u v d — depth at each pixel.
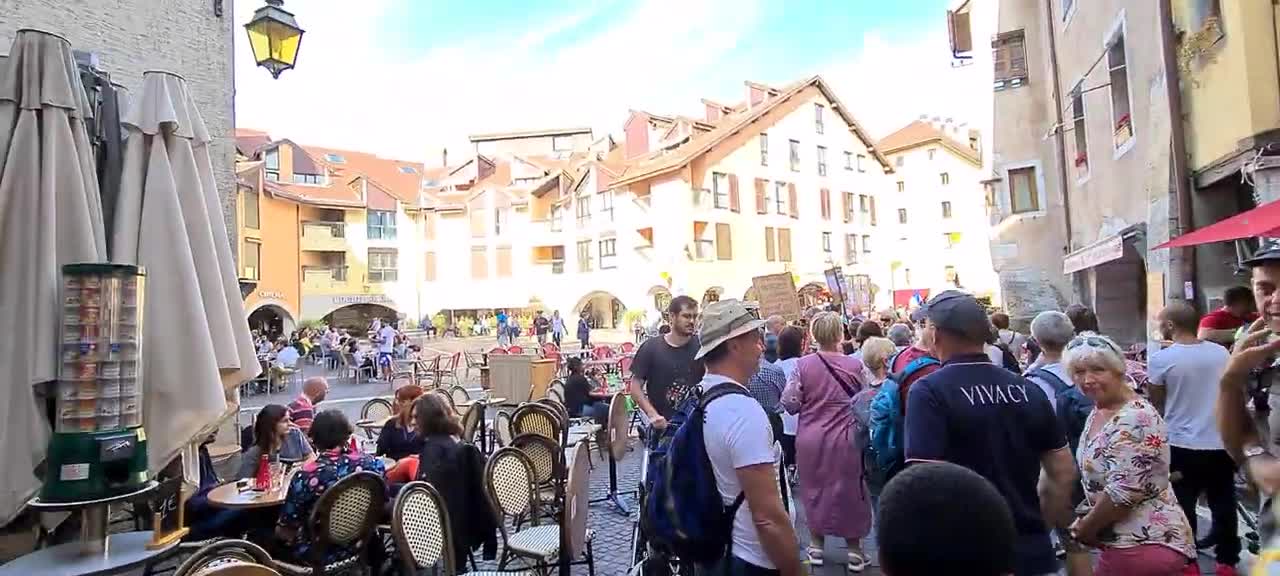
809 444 5.82
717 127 43.16
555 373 15.90
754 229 40.94
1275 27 7.08
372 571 5.50
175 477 4.55
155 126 4.41
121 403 3.79
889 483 1.57
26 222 3.91
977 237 63.16
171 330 4.18
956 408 3.17
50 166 3.98
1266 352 3.00
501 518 5.27
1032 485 3.13
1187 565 3.07
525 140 71.31
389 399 11.81
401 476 6.54
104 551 3.85
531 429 8.12
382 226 52.00
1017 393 3.21
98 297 3.74
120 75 7.96
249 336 4.84
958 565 1.37
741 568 2.91
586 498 5.59
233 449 9.37
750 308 3.25
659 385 5.92
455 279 52.56
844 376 5.86
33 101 4.03
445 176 64.94
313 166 50.81
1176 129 8.61
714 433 2.92
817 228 44.69
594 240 44.84
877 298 48.69
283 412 6.80
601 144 57.56
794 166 43.81
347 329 48.97
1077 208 14.36
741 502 2.89
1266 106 7.04
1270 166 6.94
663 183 39.06
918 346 5.88
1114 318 14.11
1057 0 14.76
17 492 3.74
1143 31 9.91
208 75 9.52
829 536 6.63
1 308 3.82
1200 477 4.79
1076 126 13.94
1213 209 8.51
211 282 4.50
